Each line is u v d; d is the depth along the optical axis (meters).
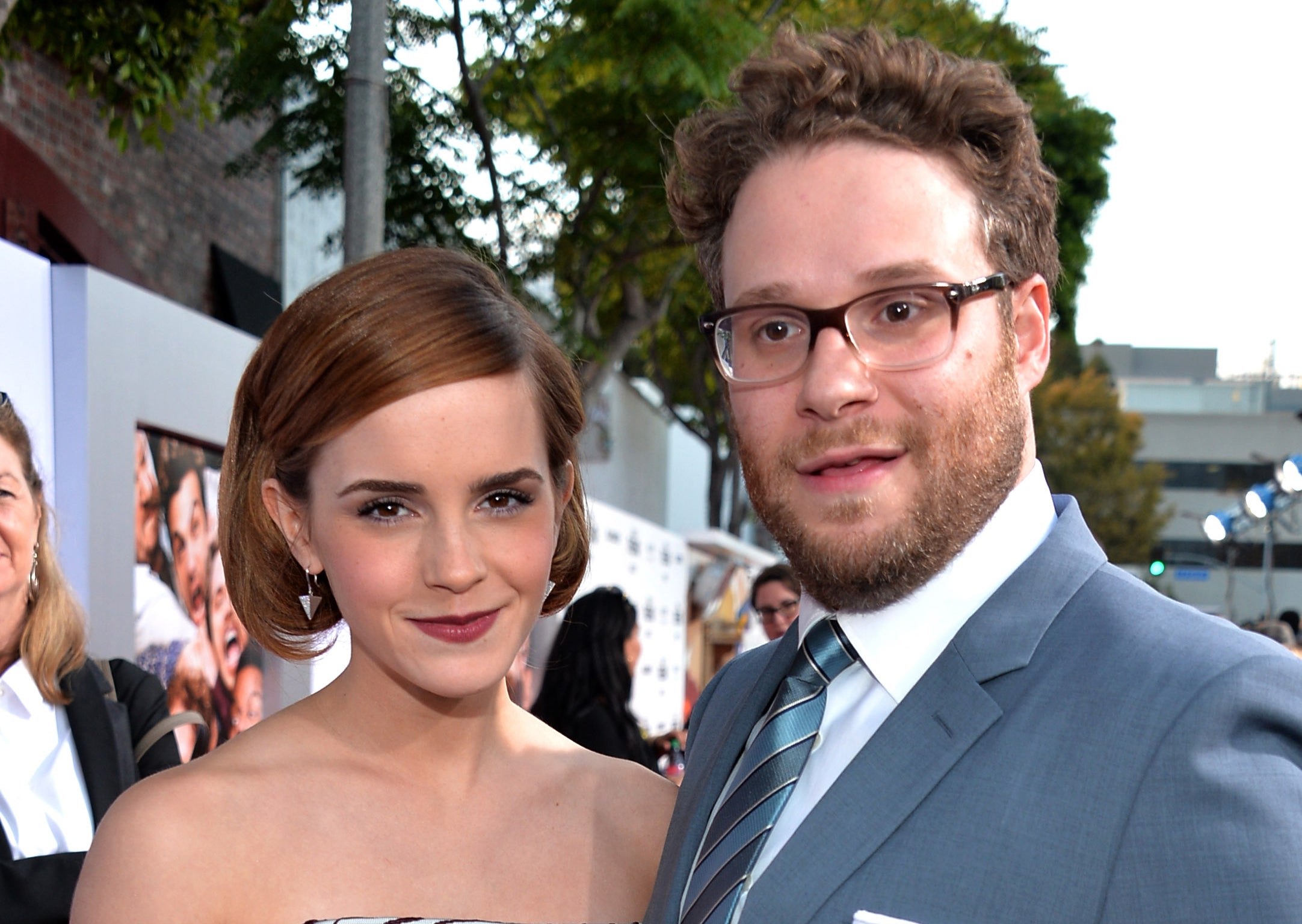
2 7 2.65
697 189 1.39
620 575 7.52
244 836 1.42
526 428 1.46
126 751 2.17
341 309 1.41
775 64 1.27
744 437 1.26
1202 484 45.72
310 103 5.66
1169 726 1.02
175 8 5.21
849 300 1.19
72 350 3.24
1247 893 0.93
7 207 5.46
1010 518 1.25
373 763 1.54
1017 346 1.27
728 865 1.24
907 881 1.09
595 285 7.28
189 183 7.51
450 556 1.39
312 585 1.59
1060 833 1.03
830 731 1.29
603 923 1.55
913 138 1.21
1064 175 8.45
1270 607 26.61
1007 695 1.15
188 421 3.90
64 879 1.89
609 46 5.53
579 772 1.69
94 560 3.26
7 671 2.07
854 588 1.22
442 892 1.49
